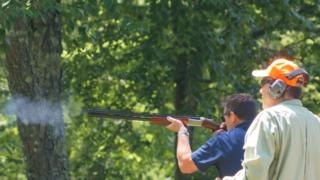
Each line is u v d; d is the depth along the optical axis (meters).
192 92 26.86
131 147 28.69
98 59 27.48
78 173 27.84
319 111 27.59
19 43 18.53
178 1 25.77
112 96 28.20
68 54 25.81
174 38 26.05
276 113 11.56
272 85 11.83
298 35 29.44
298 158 11.50
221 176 13.26
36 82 18.67
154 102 27.67
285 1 26.20
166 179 30.27
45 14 18.53
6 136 28.25
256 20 27.28
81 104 26.16
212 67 26.03
